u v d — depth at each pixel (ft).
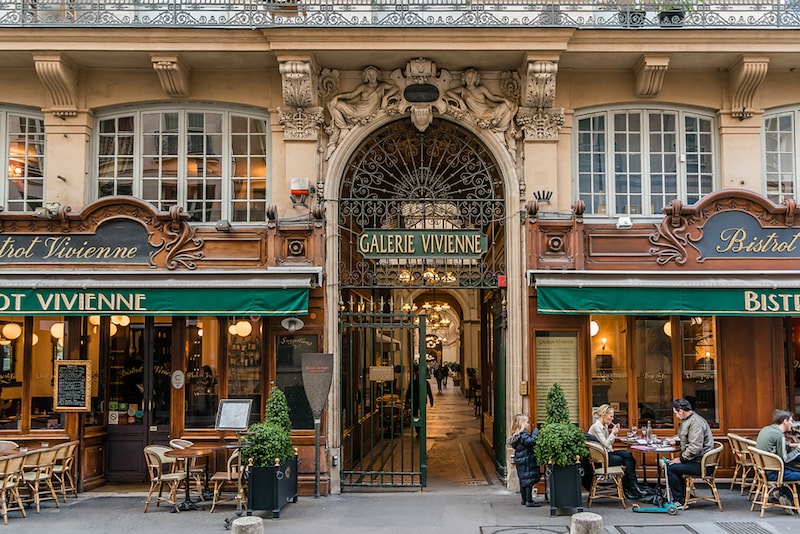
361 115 35.22
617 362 34.78
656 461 34.24
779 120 36.29
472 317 89.25
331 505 31.32
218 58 34.27
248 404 31.30
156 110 36.17
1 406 34.50
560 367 34.22
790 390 35.04
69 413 34.17
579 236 33.63
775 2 35.50
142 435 36.14
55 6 35.96
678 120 36.22
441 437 54.90
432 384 133.90
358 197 36.60
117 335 36.60
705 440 29.86
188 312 31.99
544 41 32.86
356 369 44.62
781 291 31.89
